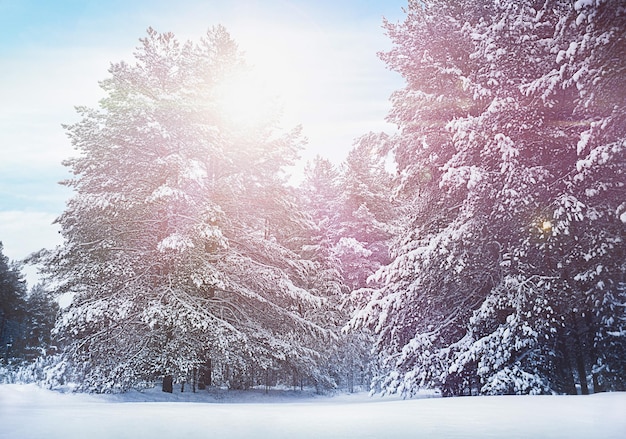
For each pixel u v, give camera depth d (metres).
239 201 18.91
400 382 13.28
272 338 17.38
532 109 11.26
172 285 15.65
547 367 11.62
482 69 12.50
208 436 3.51
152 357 14.93
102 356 15.68
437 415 5.29
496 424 4.34
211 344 15.66
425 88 15.69
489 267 13.05
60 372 14.95
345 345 22.70
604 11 8.80
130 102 16.44
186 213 16.36
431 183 15.27
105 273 15.50
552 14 12.48
